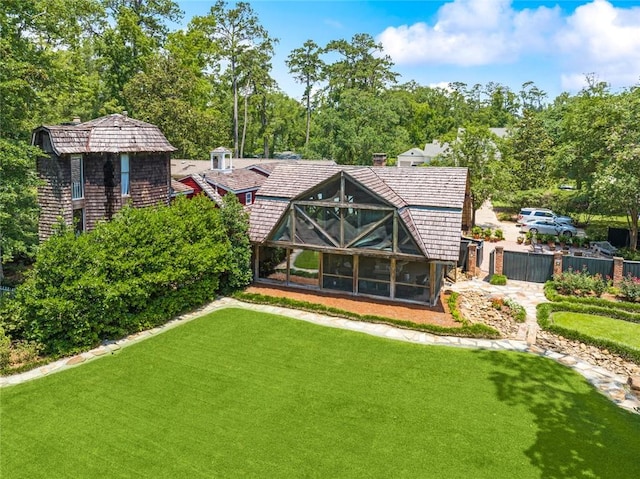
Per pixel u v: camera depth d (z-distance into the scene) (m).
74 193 20.59
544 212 38.12
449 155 36.66
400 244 19.38
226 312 18.83
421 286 19.95
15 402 11.80
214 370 13.73
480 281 24.22
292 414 11.38
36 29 24.66
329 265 21.58
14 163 18.39
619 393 13.01
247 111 67.38
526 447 10.26
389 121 61.09
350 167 23.11
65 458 9.62
